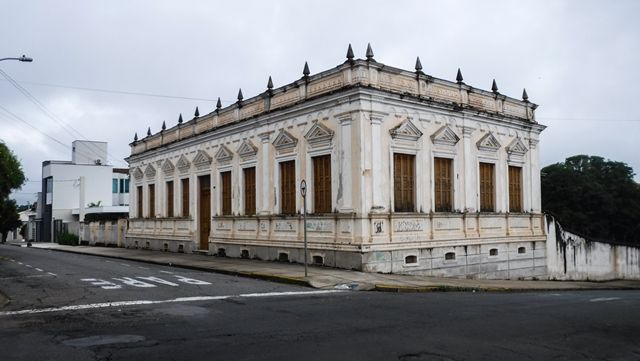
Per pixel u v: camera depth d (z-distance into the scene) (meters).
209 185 28.73
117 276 17.86
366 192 18.92
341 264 19.30
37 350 7.71
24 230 87.94
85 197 65.25
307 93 21.61
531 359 7.30
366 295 13.95
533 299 13.95
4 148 34.38
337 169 19.84
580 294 17.22
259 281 16.97
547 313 11.16
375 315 10.55
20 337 8.55
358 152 18.97
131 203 38.41
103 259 28.23
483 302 12.81
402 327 9.34
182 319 9.99
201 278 17.41
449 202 22.39
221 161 27.31
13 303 12.08
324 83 20.81
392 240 19.52
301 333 8.77
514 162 25.75
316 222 20.62
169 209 33.19
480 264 23.03
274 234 23.06
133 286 15.00
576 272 28.09
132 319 10.00
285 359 7.14
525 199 26.20
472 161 23.45
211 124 28.38
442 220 21.56
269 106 23.83
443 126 22.08
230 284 15.79
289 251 21.98
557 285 22.30
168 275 18.31
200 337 8.47
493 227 23.98
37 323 9.70
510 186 25.75
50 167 64.94
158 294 13.41
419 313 10.85
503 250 24.28
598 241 29.45
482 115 23.89
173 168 32.28
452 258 21.83
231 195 26.44
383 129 19.72
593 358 7.44
